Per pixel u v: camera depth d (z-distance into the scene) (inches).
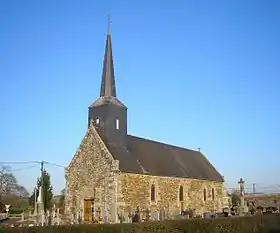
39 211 1859.0
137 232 925.8
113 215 1501.0
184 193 1936.5
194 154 2410.2
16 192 3051.2
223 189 2349.9
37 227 918.4
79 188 1662.2
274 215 1293.1
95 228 908.6
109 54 1843.0
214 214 1688.0
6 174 2972.4
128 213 1515.7
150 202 1685.5
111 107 1718.8
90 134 1679.4
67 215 1646.2
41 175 2251.5
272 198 2829.7
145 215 1519.4
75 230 908.0
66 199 1695.4
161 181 1782.7
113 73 1833.2
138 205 1615.4
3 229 883.4
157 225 952.9
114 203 1514.5
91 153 1653.5
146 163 1772.9
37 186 2581.2
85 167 1662.2
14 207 2999.5
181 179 1930.4
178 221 986.7
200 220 1024.9
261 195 3203.7
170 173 1860.2
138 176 1649.9
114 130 1716.3
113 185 1531.7
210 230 1032.8
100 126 1701.5
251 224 1175.6
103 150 1604.3
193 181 2037.4
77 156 1704.0
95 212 1576.0
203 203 2097.7
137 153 1800.0
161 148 2074.3
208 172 2279.8
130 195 1584.6
